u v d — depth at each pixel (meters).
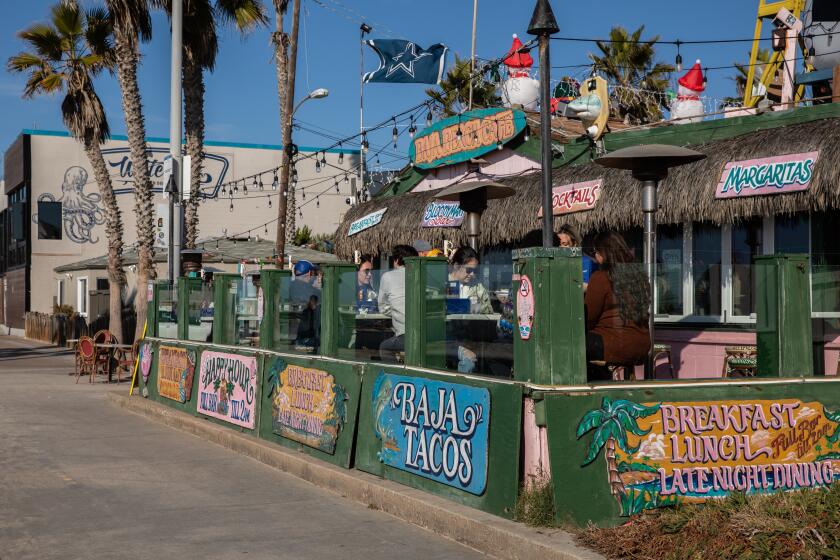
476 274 6.65
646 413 5.89
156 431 11.43
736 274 7.47
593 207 10.71
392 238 15.48
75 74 26.75
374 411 7.70
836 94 10.64
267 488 7.98
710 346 7.75
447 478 6.64
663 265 8.10
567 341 5.87
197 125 25.41
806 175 8.47
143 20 24.53
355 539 6.25
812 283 6.64
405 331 7.42
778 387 6.23
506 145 14.53
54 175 46.03
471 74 17.27
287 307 9.66
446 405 6.71
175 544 6.12
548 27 7.25
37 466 8.90
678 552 5.03
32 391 16.33
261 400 9.95
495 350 6.42
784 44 12.70
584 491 5.71
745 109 10.79
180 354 12.55
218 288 11.55
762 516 5.36
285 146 24.39
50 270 45.94
